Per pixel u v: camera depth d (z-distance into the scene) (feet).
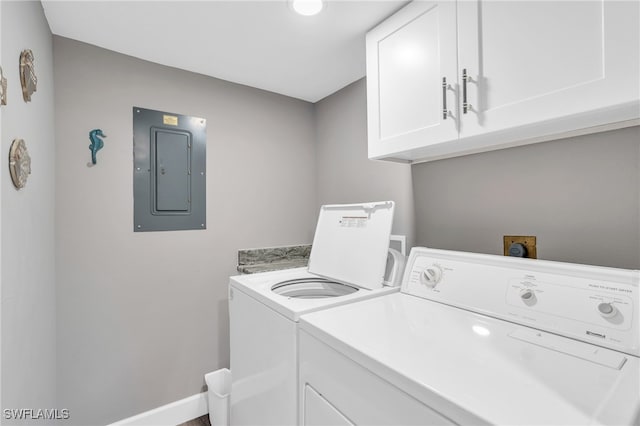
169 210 6.36
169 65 6.35
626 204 3.38
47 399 4.65
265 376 4.16
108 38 5.38
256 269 6.84
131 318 5.95
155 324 6.20
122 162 5.87
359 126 7.02
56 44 5.28
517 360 2.45
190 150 6.59
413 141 4.17
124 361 5.88
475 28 3.43
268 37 5.31
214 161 6.89
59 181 5.29
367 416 2.54
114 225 5.79
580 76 2.67
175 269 6.42
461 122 3.58
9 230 3.14
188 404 6.46
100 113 5.66
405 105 4.30
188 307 6.56
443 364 2.39
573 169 3.77
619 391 2.01
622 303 2.66
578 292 2.92
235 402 5.21
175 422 6.31
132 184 5.97
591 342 2.71
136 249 6.00
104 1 4.39
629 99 2.40
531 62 2.99
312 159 8.41
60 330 5.29
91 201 5.57
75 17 4.78
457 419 1.91
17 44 3.46
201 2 4.43
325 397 3.03
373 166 6.68
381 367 2.42
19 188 3.42
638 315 2.56
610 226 3.49
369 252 5.00
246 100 7.34
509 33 3.15
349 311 3.66
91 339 5.57
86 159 5.54
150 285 6.15
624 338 2.56
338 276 5.37
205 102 6.79
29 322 3.77
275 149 7.77
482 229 4.74
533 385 2.10
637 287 2.63
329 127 7.93
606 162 3.51
